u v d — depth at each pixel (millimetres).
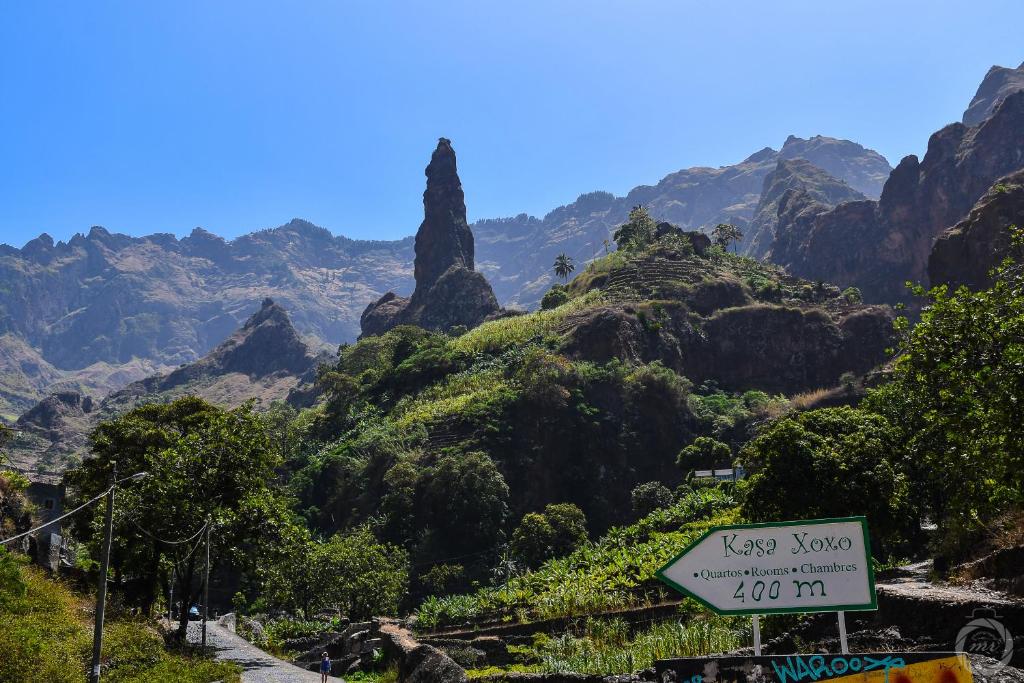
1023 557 16328
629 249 179500
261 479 39250
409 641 36562
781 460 26766
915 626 14633
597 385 114000
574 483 101750
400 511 88250
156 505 34656
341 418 131625
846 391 128000
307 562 61562
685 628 22609
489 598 52062
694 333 144375
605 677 17312
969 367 17203
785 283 182250
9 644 21328
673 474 107875
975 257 132625
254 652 39531
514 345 128750
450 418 106062
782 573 8062
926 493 30734
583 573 49406
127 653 25922
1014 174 142875
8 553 30812
